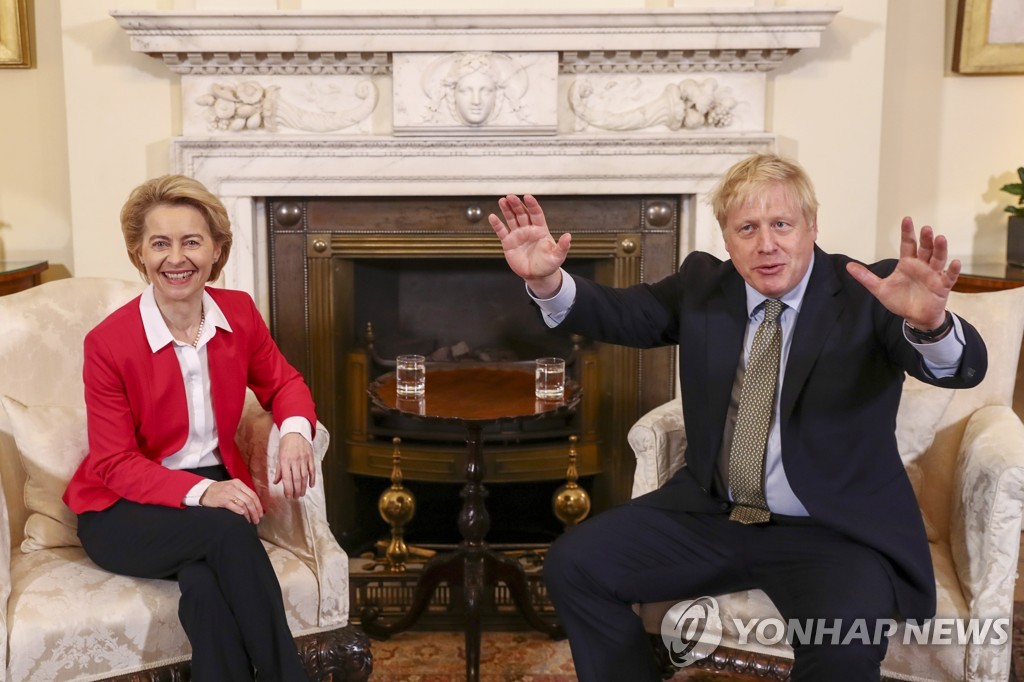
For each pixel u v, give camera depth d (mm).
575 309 2061
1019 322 2357
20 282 3006
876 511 1953
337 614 2131
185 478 2008
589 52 2920
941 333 1738
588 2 3002
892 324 1907
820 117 3047
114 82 2998
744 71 2984
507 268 3439
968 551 1987
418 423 3332
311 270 3193
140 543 1968
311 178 3027
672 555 2037
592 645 2010
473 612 2521
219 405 2158
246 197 3041
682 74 2990
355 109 3002
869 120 3043
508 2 3029
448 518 3537
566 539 2053
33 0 3154
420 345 3459
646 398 3295
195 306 2135
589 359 3297
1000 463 1944
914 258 1680
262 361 2283
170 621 1961
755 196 1938
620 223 3168
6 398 2205
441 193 3043
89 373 2055
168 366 2094
